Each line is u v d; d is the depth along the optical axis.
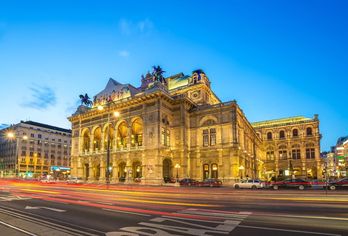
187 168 60.72
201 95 73.38
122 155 64.12
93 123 74.00
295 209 15.48
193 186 49.94
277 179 54.88
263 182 43.50
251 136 80.88
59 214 14.62
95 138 76.06
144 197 24.36
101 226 11.42
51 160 132.62
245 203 18.89
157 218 13.12
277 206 16.92
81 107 79.88
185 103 64.19
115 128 67.69
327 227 10.65
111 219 13.02
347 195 24.83
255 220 12.27
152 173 57.25
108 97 77.00
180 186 50.31
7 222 12.39
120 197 24.38
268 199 21.61
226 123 59.38
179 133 62.31
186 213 14.52
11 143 124.50
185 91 76.25
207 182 49.41
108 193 29.42
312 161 90.75
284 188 40.47
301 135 94.62
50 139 134.00
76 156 76.38
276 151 98.31
